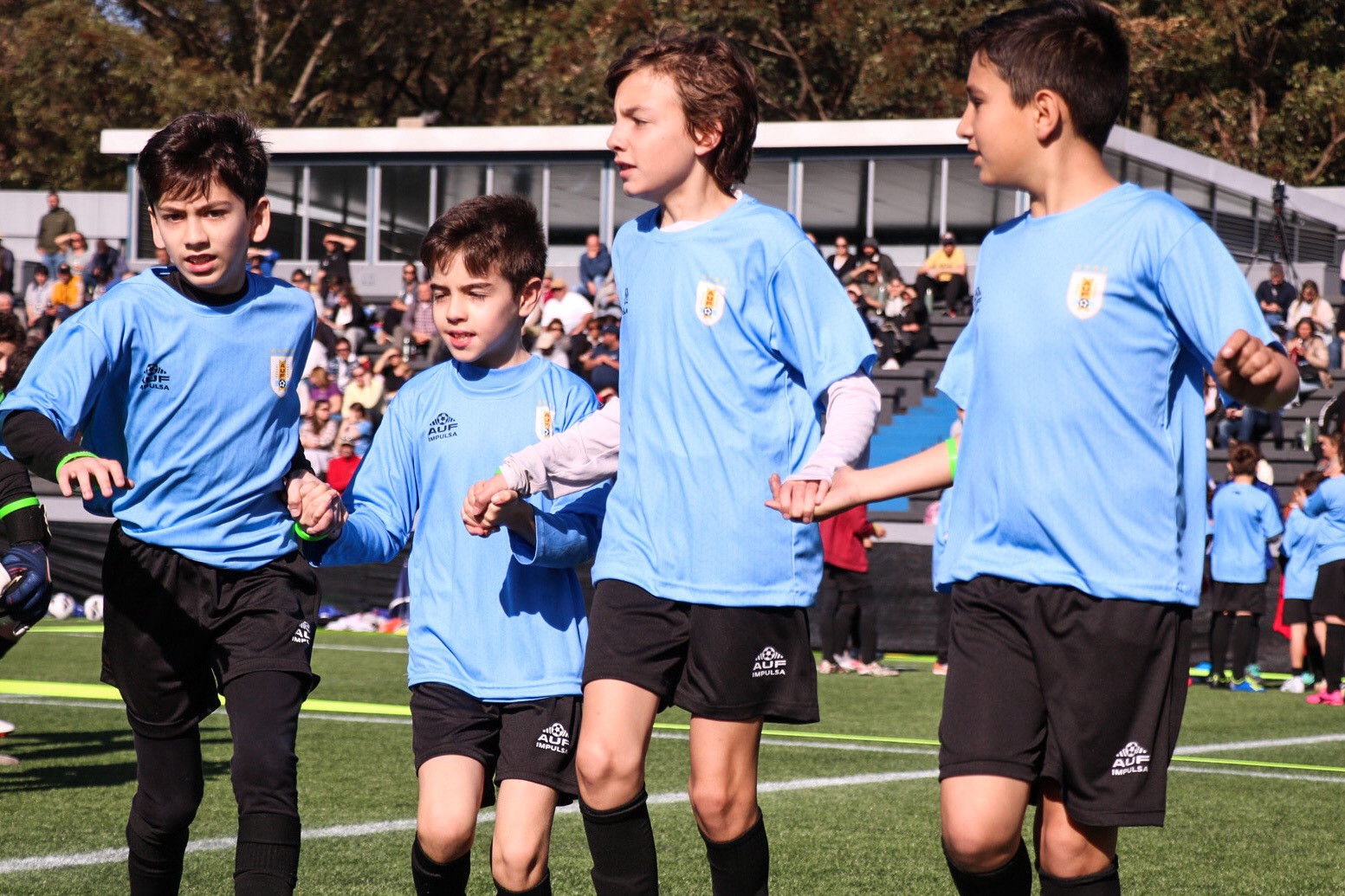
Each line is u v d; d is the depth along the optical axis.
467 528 9.21
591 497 9.95
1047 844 7.88
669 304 9.17
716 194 9.38
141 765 9.58
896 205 64.38
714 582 8.91
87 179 111.69
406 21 108.94
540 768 9.32
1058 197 7.93
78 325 9.21
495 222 9.89
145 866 9.62
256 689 9.17
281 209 70.38
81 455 8.27
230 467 9.60
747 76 9.28
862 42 94.31
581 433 9.68
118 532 9.59
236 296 9.72
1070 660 7.61
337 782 17.17
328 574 44.62
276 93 107.44
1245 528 32.66
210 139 9.31
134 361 9.39
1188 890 12.45
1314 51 99.31
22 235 84.44
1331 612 29.78
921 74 92.62
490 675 9.52
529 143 67.38
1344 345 57.69
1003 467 7.87
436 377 10.28
